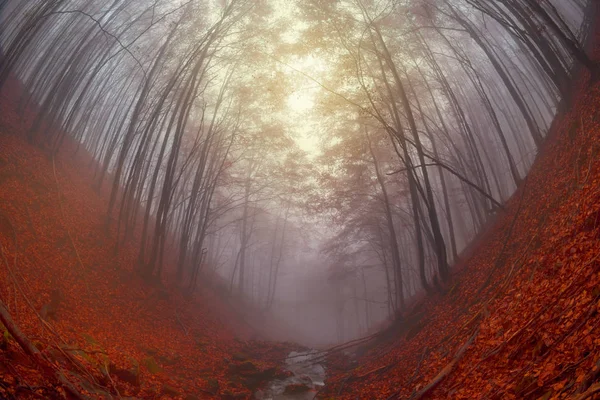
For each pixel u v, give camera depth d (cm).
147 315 1562
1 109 1916
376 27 1644
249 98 2255
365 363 1526
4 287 897
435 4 1808
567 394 435
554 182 1202
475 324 889
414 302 2256
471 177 2297
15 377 522
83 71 2161
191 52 1948
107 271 1594
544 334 564
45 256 1324
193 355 1421
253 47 1977
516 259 1057
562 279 669
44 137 2055
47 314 945
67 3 1919
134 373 834
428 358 980
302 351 2222
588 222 752
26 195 1543
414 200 1781
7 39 2177
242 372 1412
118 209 2222
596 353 448
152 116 1900
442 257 1661
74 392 584
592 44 1564
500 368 614
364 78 1877
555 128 1598
